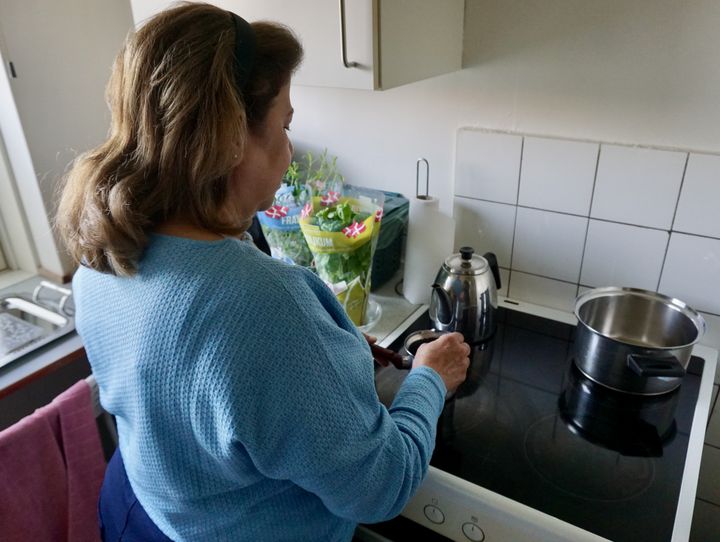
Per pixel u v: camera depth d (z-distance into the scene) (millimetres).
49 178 1462
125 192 565
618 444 943
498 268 1362
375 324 1276
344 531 817
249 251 602
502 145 1247
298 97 1505
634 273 1214
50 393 1486
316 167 1559
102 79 1526
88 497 1185
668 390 1041
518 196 1277
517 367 1146
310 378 567
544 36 1124
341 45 908
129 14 1548
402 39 967
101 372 678
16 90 1343
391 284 1465
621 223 1184
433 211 1272
